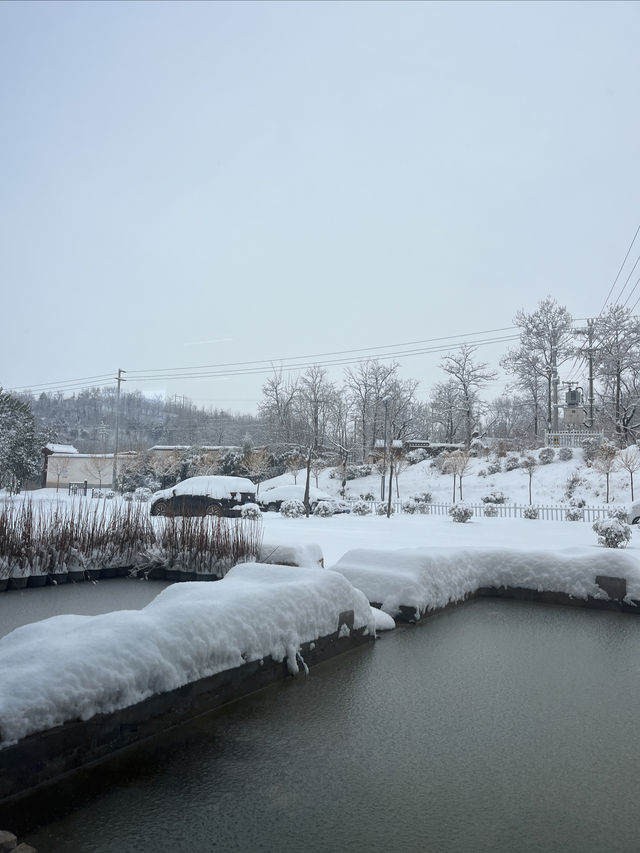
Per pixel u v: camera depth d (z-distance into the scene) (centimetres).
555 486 3553
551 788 337
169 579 1098
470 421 5394
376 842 281
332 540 1499
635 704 469
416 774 350
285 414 6225
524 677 534
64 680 337
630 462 3167
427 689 498
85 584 1047
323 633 572
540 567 880
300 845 277
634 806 319
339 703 461
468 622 750
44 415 8544
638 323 4272
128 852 268
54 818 292
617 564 830
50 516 1194
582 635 688
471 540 1638
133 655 379
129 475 4756
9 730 307
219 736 394
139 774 339
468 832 291
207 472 4606
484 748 387
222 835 284
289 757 368
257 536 1166
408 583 747
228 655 452
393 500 3631
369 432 6122
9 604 852
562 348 5125
